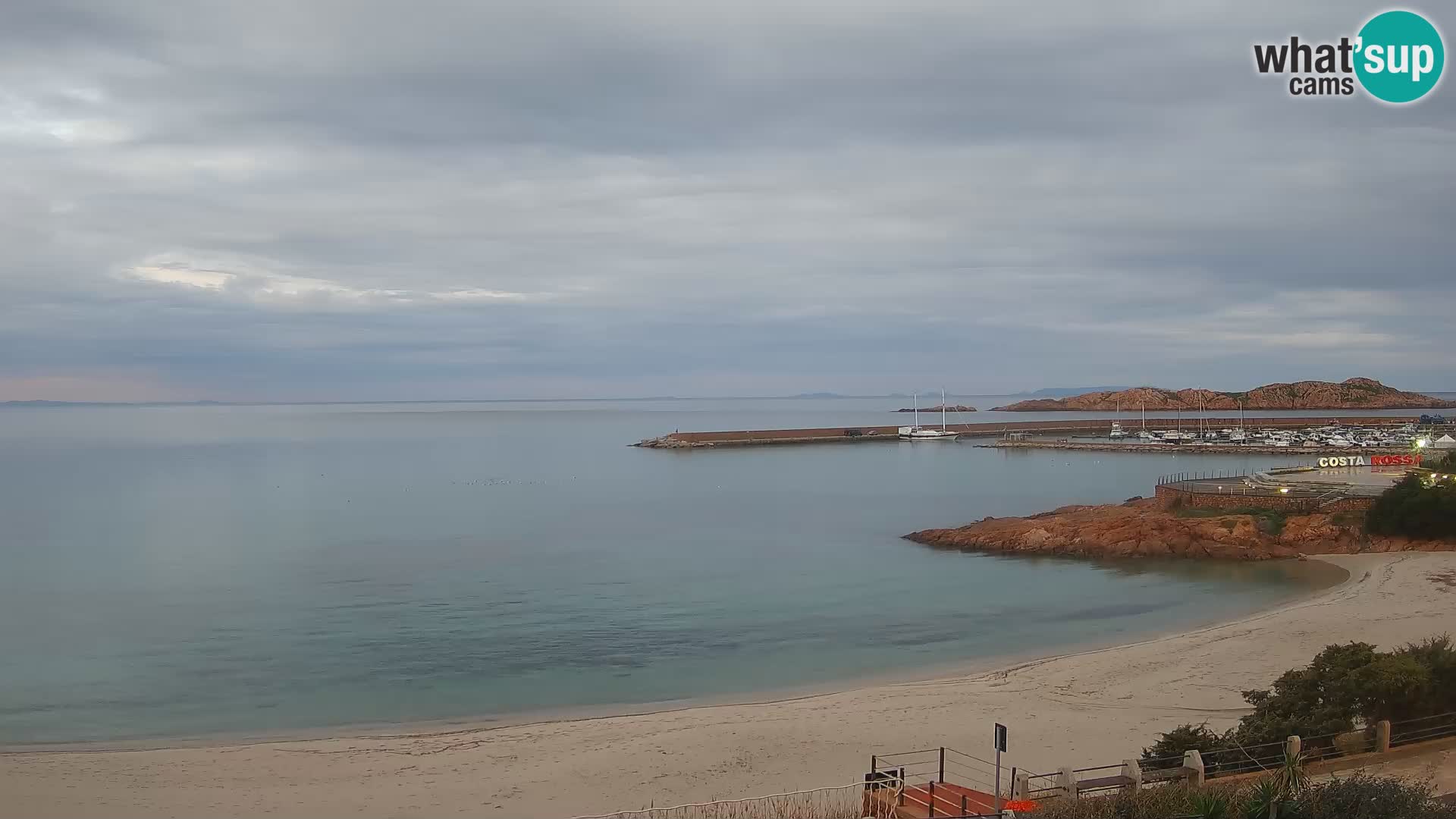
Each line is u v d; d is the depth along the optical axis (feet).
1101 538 242.37
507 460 632.38
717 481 480.64
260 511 351.87
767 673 138.10
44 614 179.83
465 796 89.71
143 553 254.47
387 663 144.66
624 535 286.05
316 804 88.53
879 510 351.05
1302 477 325.01
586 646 154.30
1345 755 80.74
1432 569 192.65
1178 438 649.61
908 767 93.91
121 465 593.01
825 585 206.69
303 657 148.46
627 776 94.17
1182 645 141.18
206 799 90.07
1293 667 125.70
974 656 146.10
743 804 84.43
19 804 88.99
